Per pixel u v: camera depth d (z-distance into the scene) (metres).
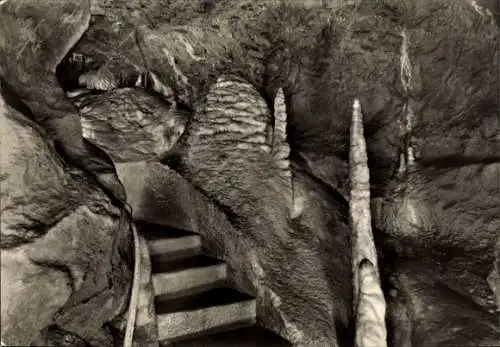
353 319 4.41
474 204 4.93
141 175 5.74
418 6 5.66
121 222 3.92
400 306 4.32
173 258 5.09
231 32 6.39
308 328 4.23
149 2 6.24
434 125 5.70
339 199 5.62
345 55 6.18
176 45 6.92
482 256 4.63
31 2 4.08
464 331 3.92
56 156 3.71
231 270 4.92
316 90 6.37
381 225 5.43
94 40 7.35
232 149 5.52
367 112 6.16
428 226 5.14
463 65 5.65
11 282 2.90
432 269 4.66
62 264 3.23
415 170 5.45
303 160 5.87
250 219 4.92
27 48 4.25
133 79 7.96
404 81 5.97
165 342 4.24
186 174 5.46
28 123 3.58
